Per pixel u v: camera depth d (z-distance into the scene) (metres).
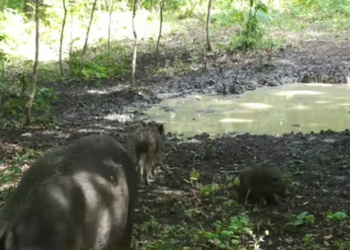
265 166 7.89
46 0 21.22
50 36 20.23
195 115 12.56
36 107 11.92
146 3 25.70
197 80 15.27
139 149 8.09
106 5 24.03
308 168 8.90
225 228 6.78
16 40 19.36
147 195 7.93
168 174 8.68
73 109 12.73
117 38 21.14
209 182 8.41
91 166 3.89
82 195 3.67
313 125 11.69
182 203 7.64
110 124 11.73
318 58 17.30
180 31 22.36
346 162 9.14
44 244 3.39
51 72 16.14
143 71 16.23
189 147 10.09
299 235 6.76
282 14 24.31
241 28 21.59
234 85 14.80
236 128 11.58
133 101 13.55
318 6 25.41
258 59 17.28
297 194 7.93
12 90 13.81
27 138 10.59
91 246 3.70
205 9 25.91
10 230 3.39
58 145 10.10
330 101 13.54
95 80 15.29
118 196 3.93
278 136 10.73
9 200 3.66
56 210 3.49
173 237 6.62
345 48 18.55
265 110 12.89
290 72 15.85
